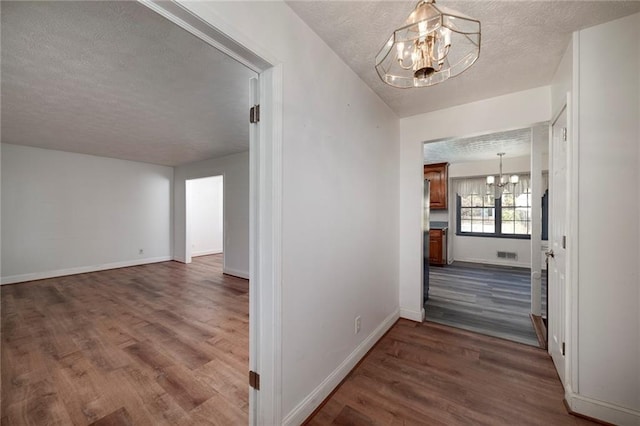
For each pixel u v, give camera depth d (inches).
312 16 58.6
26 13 54.9
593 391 62.0
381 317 101.2
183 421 61.4
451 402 66.9
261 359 54.6
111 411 64.2
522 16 58.3
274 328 53.3
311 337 63.8
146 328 108.7
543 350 91.3
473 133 102.7
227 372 79.4
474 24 41.9
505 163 223.0
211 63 75.7
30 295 150.6
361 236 86.4
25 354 88.9
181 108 108.3
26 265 178.2
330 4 55.0
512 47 69.2
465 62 49.2
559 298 76.5
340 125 74.6
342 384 74.0
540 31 63.2
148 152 194.1
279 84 53.6
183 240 247.6
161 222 249.4
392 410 64.4
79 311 127.2
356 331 83.5
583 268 63.0
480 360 85.4
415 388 72.2
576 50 63.2
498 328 108.5
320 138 66.3
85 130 138.6
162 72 80.4
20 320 116.6
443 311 127.5
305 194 61.4
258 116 55.4
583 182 62.9
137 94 95.1
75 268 199.3
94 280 183.9
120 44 66.6
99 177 210.5
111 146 174.9
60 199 191.6
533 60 75.0
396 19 59.2
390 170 108.7
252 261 56.6
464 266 227.1
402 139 118.1
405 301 117.7
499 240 233.3
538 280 118.7
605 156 60.9
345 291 77.8
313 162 63.9
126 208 226.2
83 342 97.0
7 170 170.1
